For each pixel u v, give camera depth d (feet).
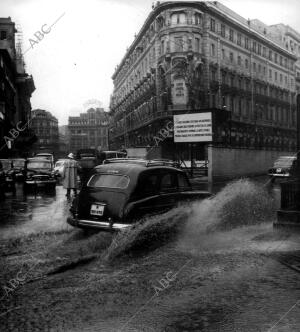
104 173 24.82
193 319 12.88
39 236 26.09
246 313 13.28
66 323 12.71
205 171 91.97
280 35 248.11
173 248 22.45
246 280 16.69
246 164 103.45
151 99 186.70
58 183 82.58
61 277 17.53
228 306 13.89
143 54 201.46
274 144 227.40
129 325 12.50
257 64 210.79
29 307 14.05
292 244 23.08
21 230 28.22
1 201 47.75
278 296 14.76
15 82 181.47
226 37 182.80
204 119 83.82
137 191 23.36
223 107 176.45
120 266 19.26
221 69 177.58
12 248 22.75
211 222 27.58
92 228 23.81
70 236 25.96
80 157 110.52
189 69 159.22
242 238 24.82
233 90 185.47
